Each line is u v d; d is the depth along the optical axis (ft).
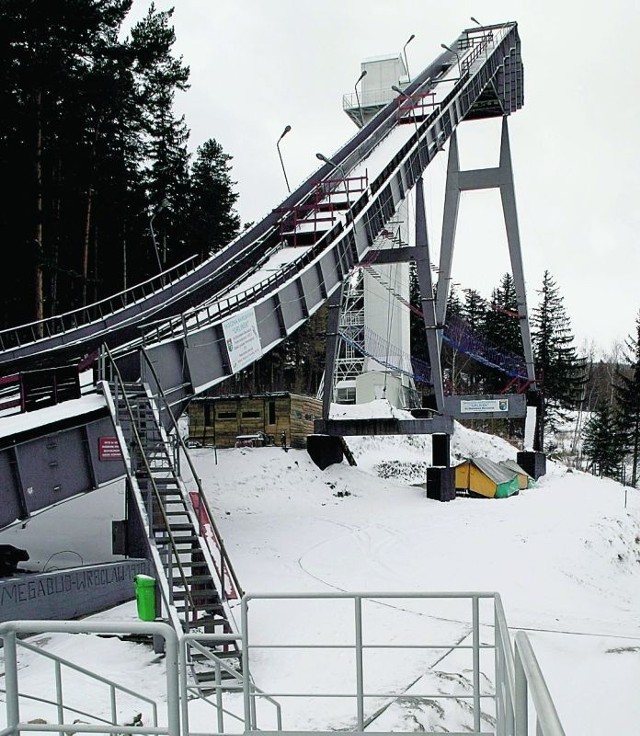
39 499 54.08
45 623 14.71
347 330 202.18
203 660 41.34
